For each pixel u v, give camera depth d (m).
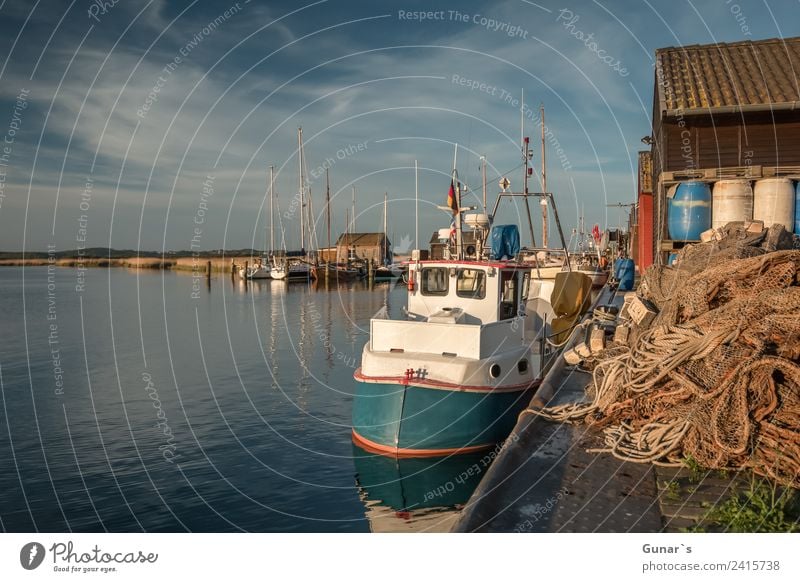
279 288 56.47
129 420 12.49
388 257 72.88
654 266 8.84
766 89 12.45
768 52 14.21
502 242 13.44
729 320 5.63
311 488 8.84
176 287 57.41
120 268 115.62
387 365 9.70
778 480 4.55
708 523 4.19
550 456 5.50
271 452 10.47
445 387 9.21
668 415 5.53
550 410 6.77
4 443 10.96
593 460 5.36
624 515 4.41
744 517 4.11
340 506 8.21
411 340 9.91
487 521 4.47
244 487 8.90
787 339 5.36
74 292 50.69
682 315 6.34
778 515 4.17
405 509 8.10
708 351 5.56
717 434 4.91
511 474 5.16
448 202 12.79
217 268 97.62
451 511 8.00
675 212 11.89
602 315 10.33
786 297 5.55
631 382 5.95
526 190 14.17
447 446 9.22
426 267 11.48
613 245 37.75
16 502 8.38
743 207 11.36
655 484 4.86
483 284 10.99
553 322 13.47
